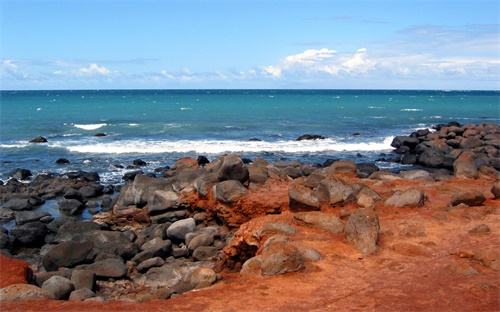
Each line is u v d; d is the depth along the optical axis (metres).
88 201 22.30
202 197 17.67
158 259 14.20
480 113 69.12
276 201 15.71
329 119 56.75
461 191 16.14
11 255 15.71
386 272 10.30
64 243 14.18
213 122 51.62
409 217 13.75
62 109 69.00
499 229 12.59
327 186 14.97
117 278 13.26
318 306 8.87
